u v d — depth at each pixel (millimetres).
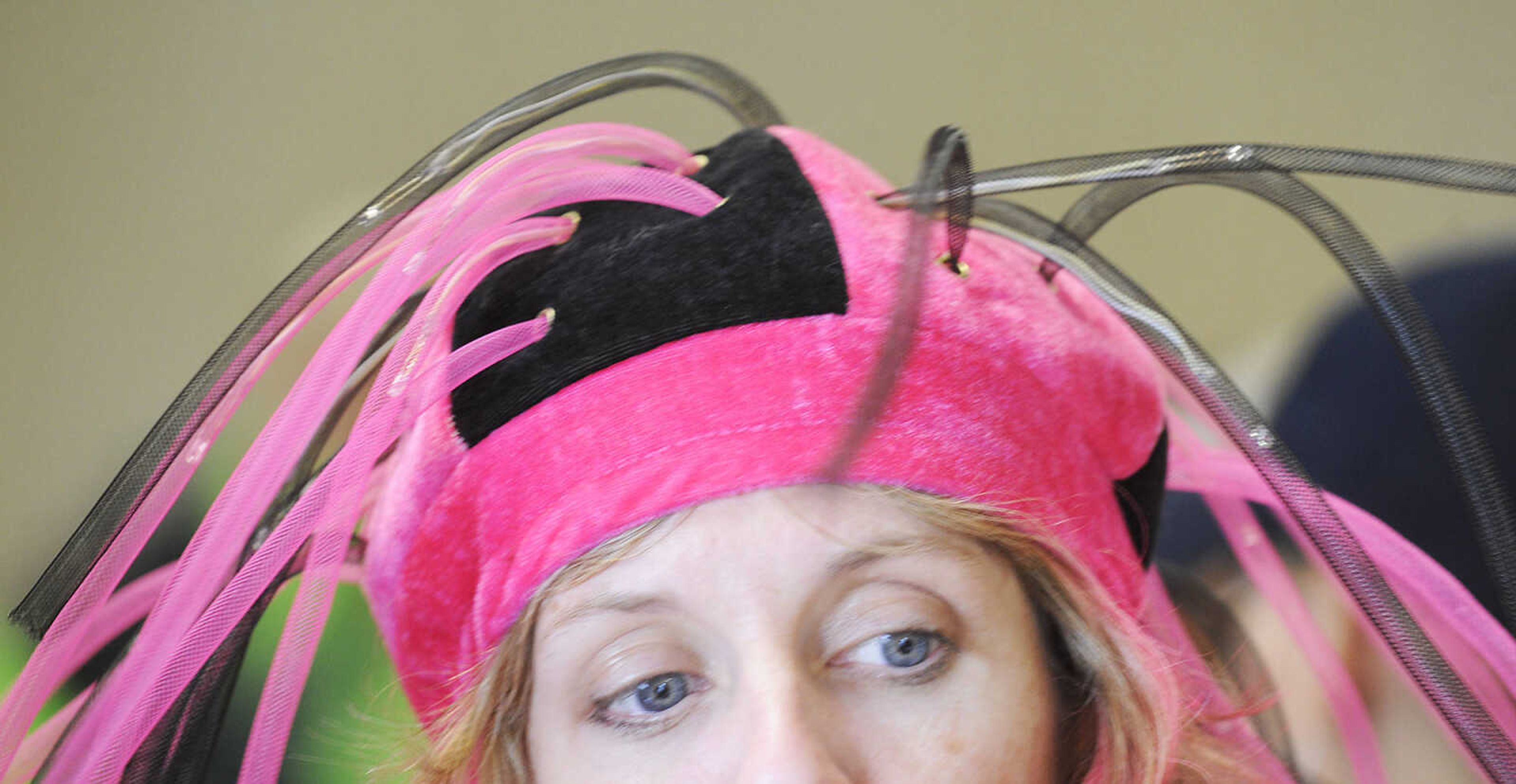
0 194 3797
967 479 1241
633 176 1345
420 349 1319
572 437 1237
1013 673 1301
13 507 3656
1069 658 1396
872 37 3754
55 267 3797
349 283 1446
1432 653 1404
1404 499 2246
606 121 3680
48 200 3811
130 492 1327
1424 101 3666
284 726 1378
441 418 1316
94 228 3811
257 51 3834
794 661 1222
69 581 1316
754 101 1566
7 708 1286
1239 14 3707
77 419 3740
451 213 1358
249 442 2408
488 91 3764
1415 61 3674
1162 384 1523
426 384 1313
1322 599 2139
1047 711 1340
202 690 1426
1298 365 2463
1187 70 3715
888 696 1260
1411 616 1410
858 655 1264
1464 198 3582
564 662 1268
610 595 1235
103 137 3830
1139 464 1457
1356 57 3693
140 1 3852
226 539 1323
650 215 1330
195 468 1350
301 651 1371
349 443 1309
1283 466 1440
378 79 3789
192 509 2365
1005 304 1322
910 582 1255
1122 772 1382
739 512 1215
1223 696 1818
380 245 1451
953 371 1252
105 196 3818
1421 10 3674
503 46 3768
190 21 3844
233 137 3814
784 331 1225
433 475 1323
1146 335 1458
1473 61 3654
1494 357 2207
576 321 1266
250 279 3775
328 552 1350
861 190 1356
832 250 1262
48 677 1302
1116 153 1441
